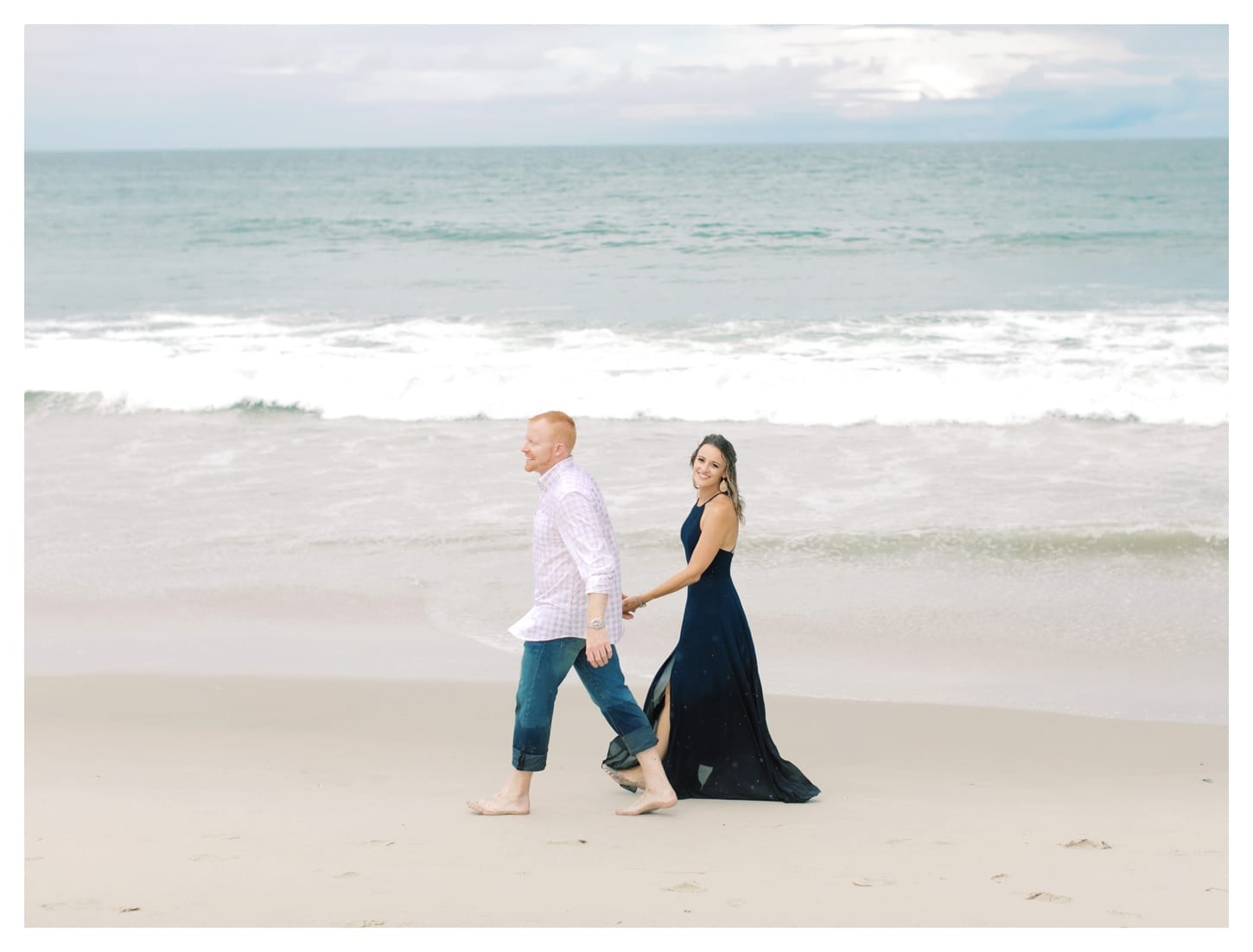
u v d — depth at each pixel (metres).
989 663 6.45
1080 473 10.16
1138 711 5.74
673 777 4.51
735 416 12.30
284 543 8.58
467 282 21.81
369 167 72.75
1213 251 25.34
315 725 5.44
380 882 3.27
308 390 12.95
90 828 3.80
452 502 9.54
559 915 3.01
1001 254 25.33
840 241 27.36
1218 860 3.57
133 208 39.75
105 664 6.41
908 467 10.38
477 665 6.43
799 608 7.29
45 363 13.88
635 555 8.14
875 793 4.54
